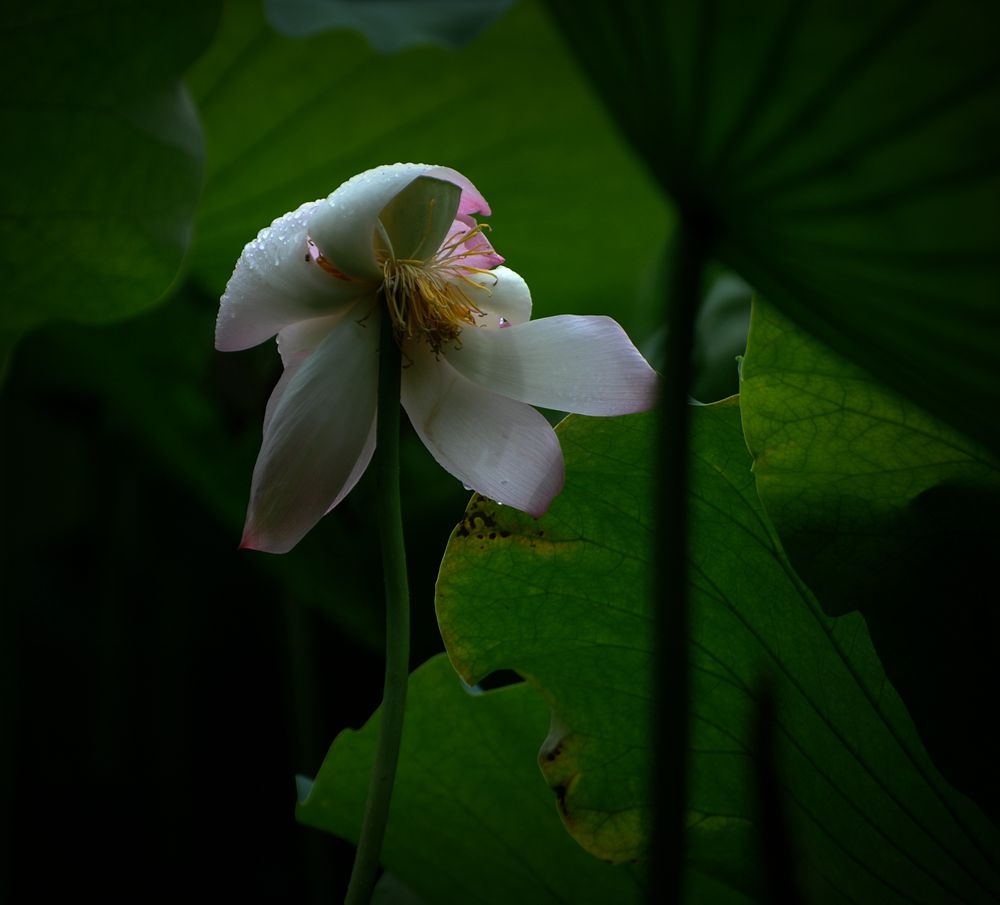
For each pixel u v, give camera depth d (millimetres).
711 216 1002
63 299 1291
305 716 1701
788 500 1185
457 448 1159
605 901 1310
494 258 1173
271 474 1112
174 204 1264
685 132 980
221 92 1418
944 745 1175
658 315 1651
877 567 1183
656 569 996
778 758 1188
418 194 1131
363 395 1123
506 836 1308
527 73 1428
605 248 1630
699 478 1199
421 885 1344
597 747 1246
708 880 1276
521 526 1213
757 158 979
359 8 1227
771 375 1158
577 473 1201
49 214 1255
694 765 1230
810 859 1224
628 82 979
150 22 1217
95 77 1223
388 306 1124
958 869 1225
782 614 1208
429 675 1275
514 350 1153
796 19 948
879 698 1206
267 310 1125
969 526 1175
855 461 1172
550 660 1241
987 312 986
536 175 1525
